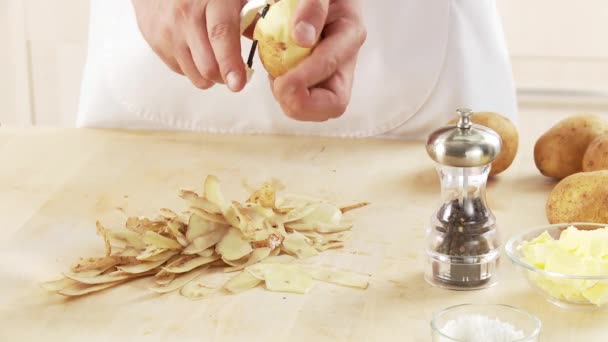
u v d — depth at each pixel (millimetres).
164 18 1441
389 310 1163
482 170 1205
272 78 1404
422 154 1521
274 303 1174
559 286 1149
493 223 1215
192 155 1516
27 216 1351
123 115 1631
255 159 1503
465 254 1192
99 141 1562
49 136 1574
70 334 1137
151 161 1498
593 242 1181
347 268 1234
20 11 2246
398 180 1437
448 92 1572
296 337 1124
